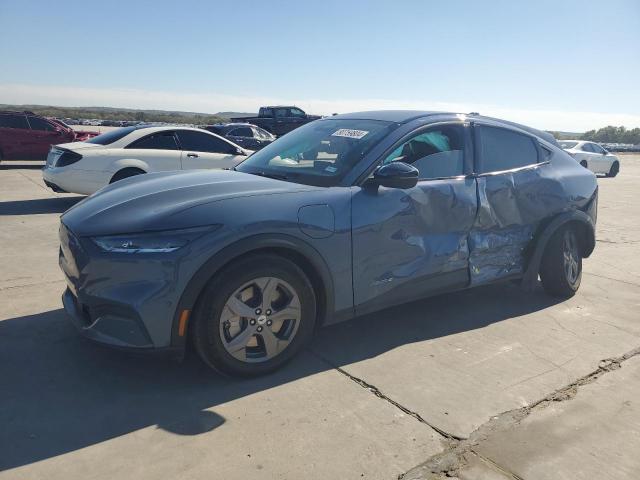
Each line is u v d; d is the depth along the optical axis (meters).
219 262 2.72
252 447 2.39
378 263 3.34
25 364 3.10
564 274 4.49
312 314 3.13
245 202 2.91
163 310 2.67
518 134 4.38
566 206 4.45
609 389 3.04
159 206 2.88
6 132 15.34
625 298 4.71
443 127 3.88
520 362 3.35
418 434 2.53
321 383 2.99
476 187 3.88
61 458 2.27
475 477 2.25
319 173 3.45
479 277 3.96
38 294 4.29
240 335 2.90
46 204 8.92
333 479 2.20
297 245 2.96
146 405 2.71
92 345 3.36
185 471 2.22
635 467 2.36
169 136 8.83
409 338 3.67
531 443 2.50
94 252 2.72
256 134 19.92
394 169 3.18
